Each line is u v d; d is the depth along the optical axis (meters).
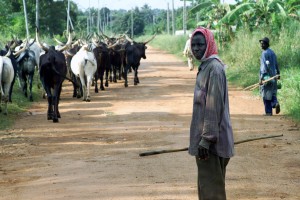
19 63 20.52
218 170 5.86
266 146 11.32
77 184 8.73
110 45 27.50
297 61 21.97
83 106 18.59
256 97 19.44
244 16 30.41
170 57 46.88
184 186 8.44
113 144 12.10
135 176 9.12
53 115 15.47
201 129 5.81
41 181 9.08
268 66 14.95
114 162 10.27
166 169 9.58
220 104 5.70
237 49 29.06
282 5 27.94
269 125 13.84
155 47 69.12
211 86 5.70
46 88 15.86
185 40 51.97
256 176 9.02
